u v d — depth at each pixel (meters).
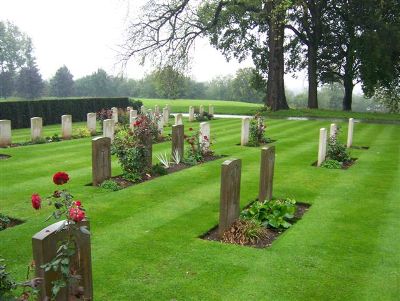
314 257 6.01
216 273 5.50
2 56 83.19
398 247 6.38
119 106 33.72
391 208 8.29
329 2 37.50
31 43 84.69
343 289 5.13
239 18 36.91
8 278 3.95
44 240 3.87
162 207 8.21
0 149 14.95
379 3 34.72
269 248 6.33
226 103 59.41
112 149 10.48
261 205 7.66
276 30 34.22
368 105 88.19
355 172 11.55
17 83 74.56
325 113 33.31
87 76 81.25
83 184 9.92
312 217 7.76
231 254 6.09
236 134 19.56
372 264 5.80
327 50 40.69
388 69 35.50
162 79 32.16
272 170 8.66
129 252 6.09
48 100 27.45
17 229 6.95
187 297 4.91
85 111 30.72
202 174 11.09
